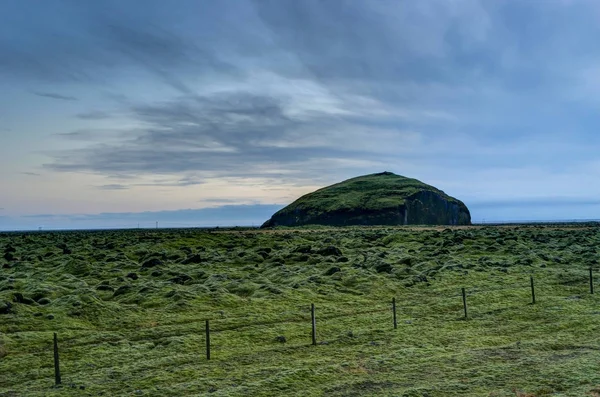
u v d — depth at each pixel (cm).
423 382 2666
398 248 9662
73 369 3142
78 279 6341
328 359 3209
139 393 2638
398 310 4753
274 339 3772
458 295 5328
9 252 9638
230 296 5294
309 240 11862
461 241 10112
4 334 3859
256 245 10700
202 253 9262
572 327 3888
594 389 2392
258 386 2662
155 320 4388
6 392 2745
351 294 5547
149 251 9306
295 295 5378
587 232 13362
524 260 7456
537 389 2456
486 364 2962
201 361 3256
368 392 2534
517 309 4609
